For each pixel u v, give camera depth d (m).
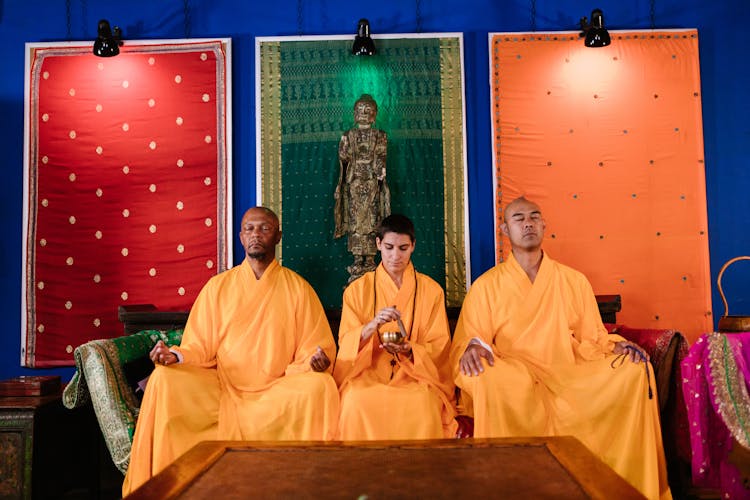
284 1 4.70
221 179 4.54
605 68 4.58
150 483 1.60
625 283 4.48
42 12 4.71
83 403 3.26
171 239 4.52
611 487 1.50
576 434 3.04
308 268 4.49
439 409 3.10
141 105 4.58
